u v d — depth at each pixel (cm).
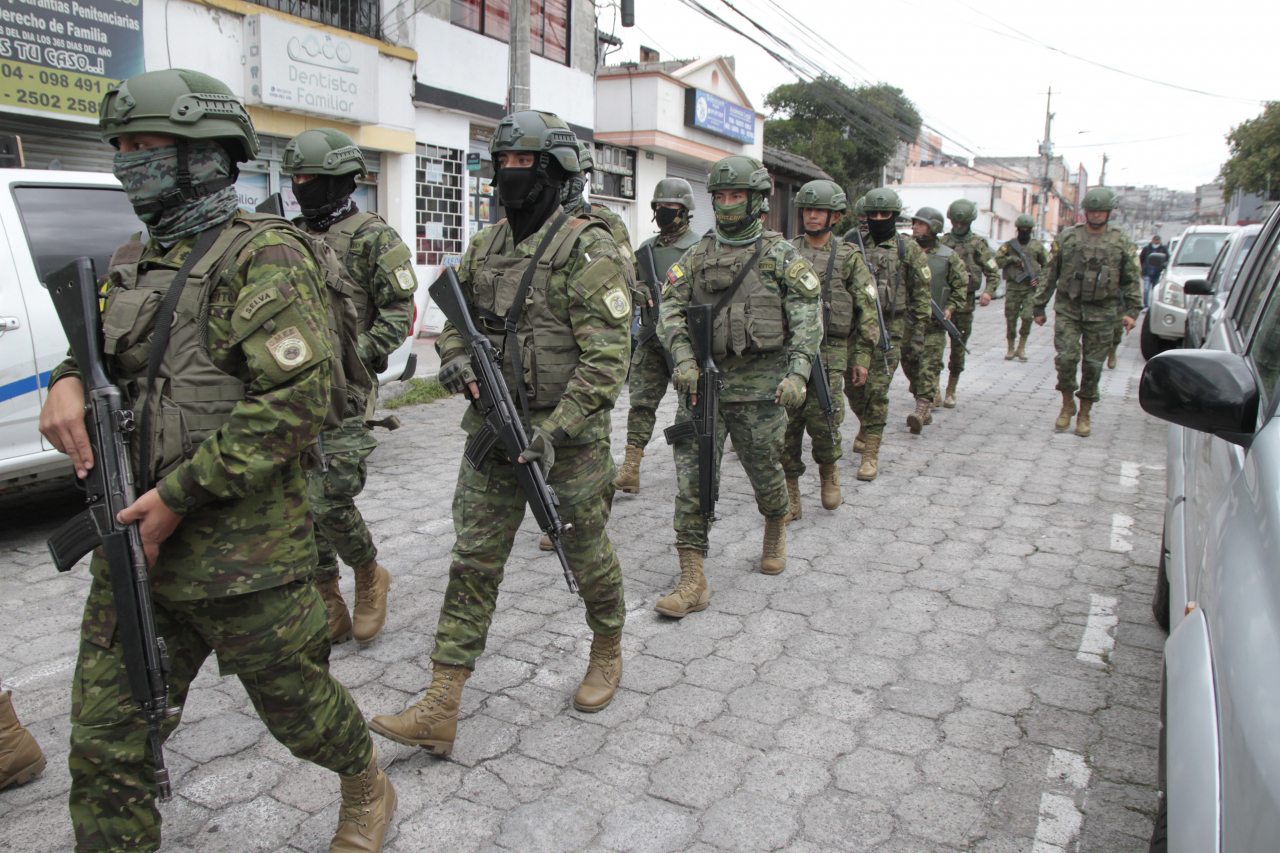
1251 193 3228
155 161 177
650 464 640
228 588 182
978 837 238
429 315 1248
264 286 177
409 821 243
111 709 179
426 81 1188
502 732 289
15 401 435
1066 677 327
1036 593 406
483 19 1282
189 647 197
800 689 318
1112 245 692
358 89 1063
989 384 999
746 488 587
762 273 376
